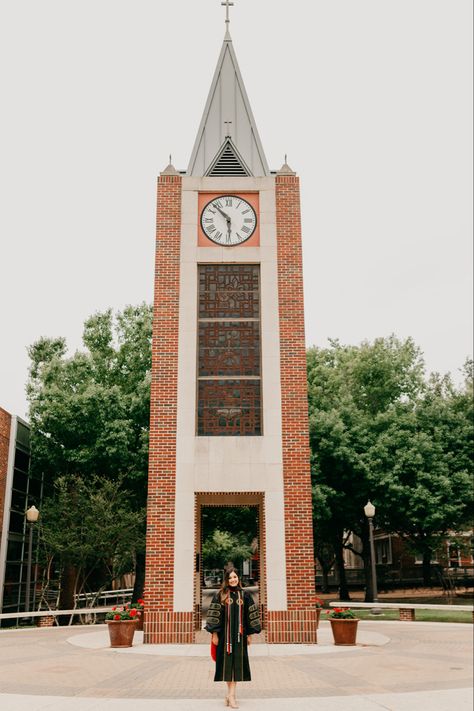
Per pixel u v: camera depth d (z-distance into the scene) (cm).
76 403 2708
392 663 1262
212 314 1828
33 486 2855
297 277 1828
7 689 976
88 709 814
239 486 1656
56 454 2772
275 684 1033
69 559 2500
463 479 3084
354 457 3062
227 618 852
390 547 4772
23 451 2675
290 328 1784
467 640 1675
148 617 1572
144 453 2758
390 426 3238
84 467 2769
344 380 3966
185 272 1827
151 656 1352
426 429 3288
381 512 3259
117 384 3119
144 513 2609
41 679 1069
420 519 3125
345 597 3728
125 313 3278
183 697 920
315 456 3050
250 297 1844
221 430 1728
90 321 3256
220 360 1791
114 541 2486
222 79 2145
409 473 3136
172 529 1623
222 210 1891
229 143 2014
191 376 1738
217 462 1670
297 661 1290
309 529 1633
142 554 2873
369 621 2308
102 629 2058
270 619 1579
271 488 1656
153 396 1716
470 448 3212
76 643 1580
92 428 2727
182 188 1900
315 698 906
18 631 1975
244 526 3562
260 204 1894
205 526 3484
